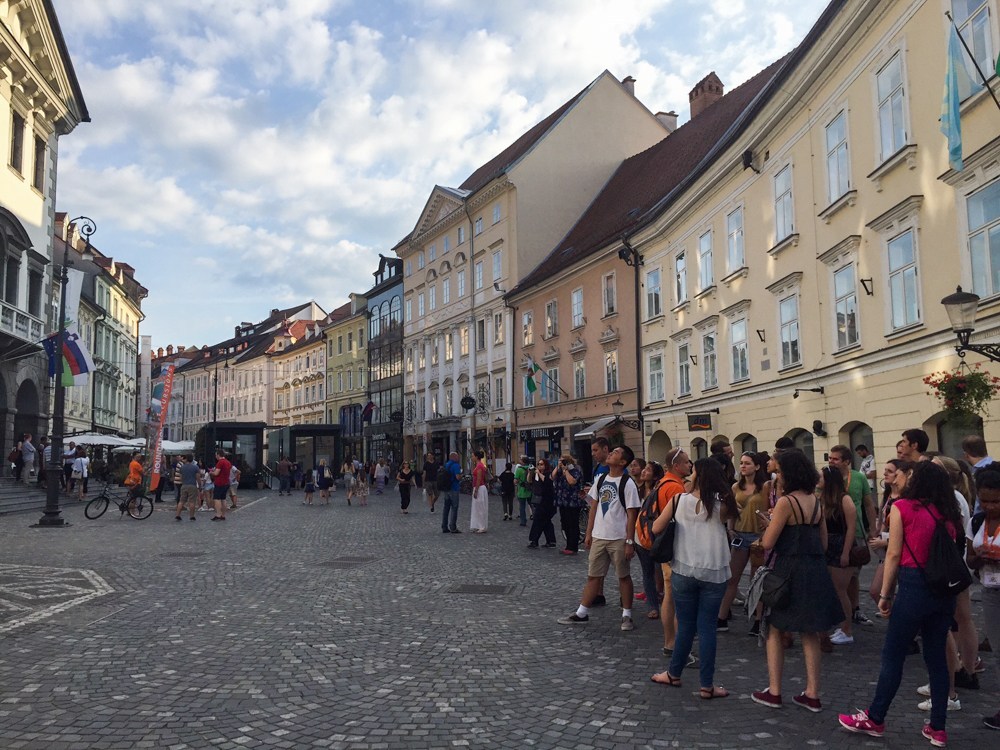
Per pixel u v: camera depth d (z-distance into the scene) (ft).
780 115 64.90
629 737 17.48
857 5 51.29
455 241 164.45
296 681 21.65
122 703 19.61
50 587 36.50
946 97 37.40
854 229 54.90
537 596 35.09
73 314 102.12
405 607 32.37
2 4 89.97
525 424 134.82
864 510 27.61
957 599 20.62
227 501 114.73
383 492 136.56
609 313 107.76
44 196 106.11
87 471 98.48
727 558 20.59
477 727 18.10
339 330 236.22
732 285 76.28
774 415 68.49
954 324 33.04
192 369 365.20
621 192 129.80
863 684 21.34
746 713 19.02
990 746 16.79
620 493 28.78
